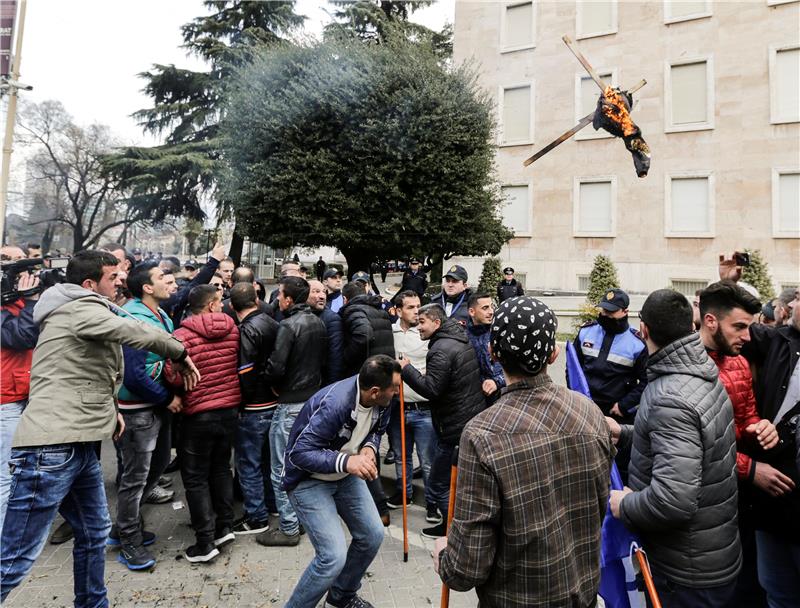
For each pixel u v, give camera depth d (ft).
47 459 7.36
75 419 7.57
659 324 6.11
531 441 4.56
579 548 4.78
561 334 31.35
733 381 7.36
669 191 55.83
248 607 8.86
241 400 11.22
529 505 4.46
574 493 4.72
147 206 65.92
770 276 48.80
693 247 54.70
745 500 7.39
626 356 10.78
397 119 39.88
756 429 6.98
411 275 42.93
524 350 4.72
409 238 42.34
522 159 62.75
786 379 7.37
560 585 4.56
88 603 8.09
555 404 4.80
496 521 4.50
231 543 11.16
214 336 10.44
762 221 51.88
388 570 10.32
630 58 57.41
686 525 5.81
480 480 4.51
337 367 12.87
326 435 7.93
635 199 57.31
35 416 7.41
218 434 10.42
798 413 7.04
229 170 44.86
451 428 11.01
